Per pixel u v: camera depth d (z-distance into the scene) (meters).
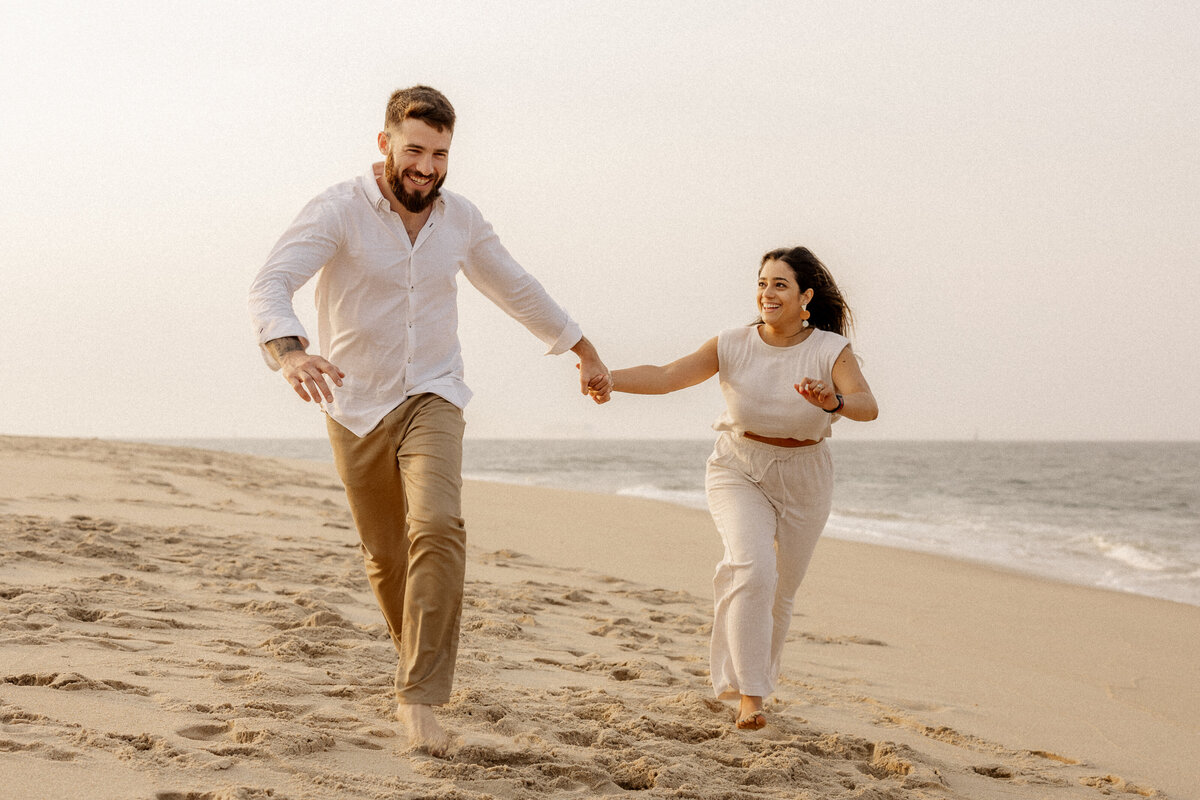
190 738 2.89
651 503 18.03
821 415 3.93
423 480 3.10
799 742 3.89
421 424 3.18
